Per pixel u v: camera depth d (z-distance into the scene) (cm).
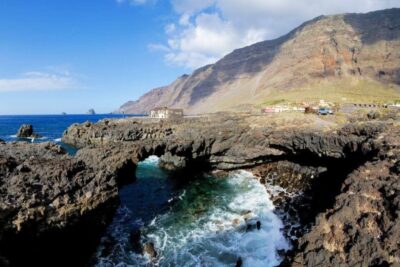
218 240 2608
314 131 4328
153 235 2672
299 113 6397
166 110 8912
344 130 3953
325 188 3456
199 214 3145
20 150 3338
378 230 1606
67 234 2006
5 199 1753
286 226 2822
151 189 4009
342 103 9912
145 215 3116
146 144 4972
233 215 3116
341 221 1802
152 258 2322
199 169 5141
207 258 2342
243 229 2800
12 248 1658
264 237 2655
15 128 14750
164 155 5425
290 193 3747
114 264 2225
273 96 17562
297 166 4522
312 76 19375
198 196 3722
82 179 2327
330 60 19562
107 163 3959
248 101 18900
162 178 4566
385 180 2009
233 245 2530
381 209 1727
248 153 4794
